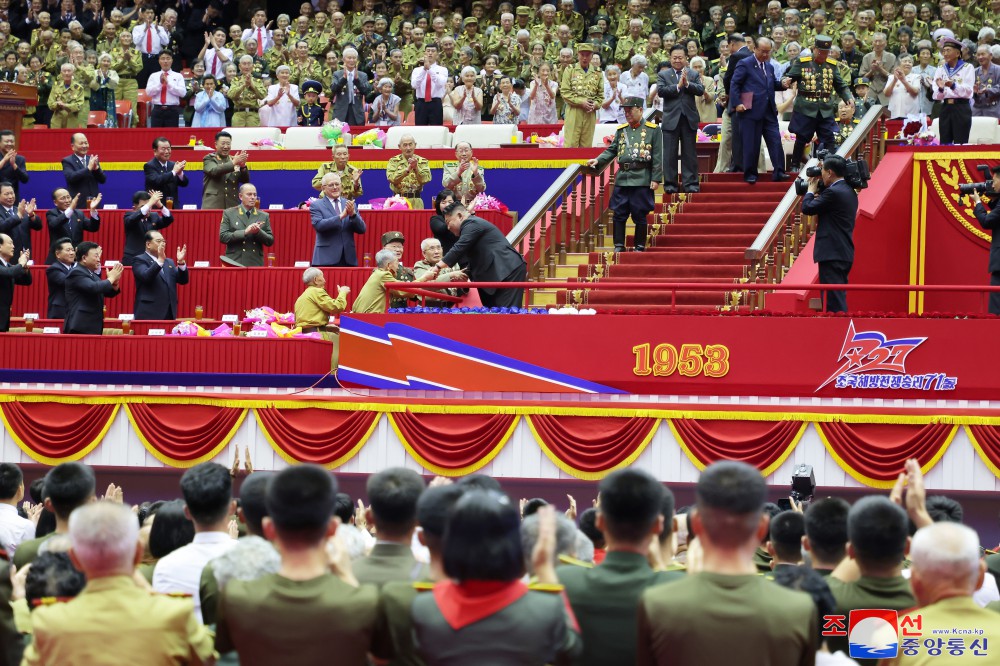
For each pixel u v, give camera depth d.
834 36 24.44
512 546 4.32
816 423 12.42
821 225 13.95
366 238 18.72
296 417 13.49
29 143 25.17
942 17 24.92
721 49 23.27
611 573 4.83
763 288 12.43
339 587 4.64
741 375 12.62
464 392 13.20
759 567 7.28
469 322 13.21
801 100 18.22
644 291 15.45
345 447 13.28
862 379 12.44
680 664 4.41
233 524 7.95
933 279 18.27
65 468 7.16
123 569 4.76
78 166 20.16
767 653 4.38
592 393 12.92
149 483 14.28
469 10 30.11
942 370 12.33
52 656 4.67
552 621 4.32
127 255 18.17
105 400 13.99
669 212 17.80
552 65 25.48
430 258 15.52
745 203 17.52
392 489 5.20
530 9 26.73
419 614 4.39
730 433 12.57
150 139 24.70
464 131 22.39
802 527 6.11
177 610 4.73
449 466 13.04
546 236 16.67
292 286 17.22
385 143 22.80
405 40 27.22
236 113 25.42
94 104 26.14
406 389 13.33
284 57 27.19
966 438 12.20
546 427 12.88
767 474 12.48
